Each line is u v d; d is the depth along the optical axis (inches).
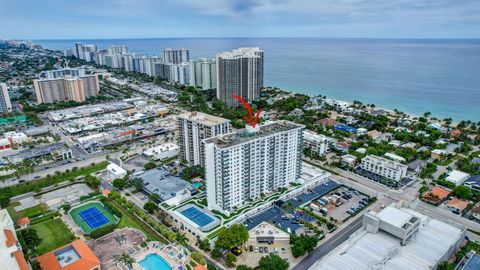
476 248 6678.2
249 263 6496.1
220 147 7313.0
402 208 7755.9
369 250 6146.7
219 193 7805.1
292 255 6717.5
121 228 7623.0
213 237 6968.5
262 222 7677.2
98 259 6363.2
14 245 5629.9
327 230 7568.9
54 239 7249.0
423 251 6127.0
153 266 6358.3
